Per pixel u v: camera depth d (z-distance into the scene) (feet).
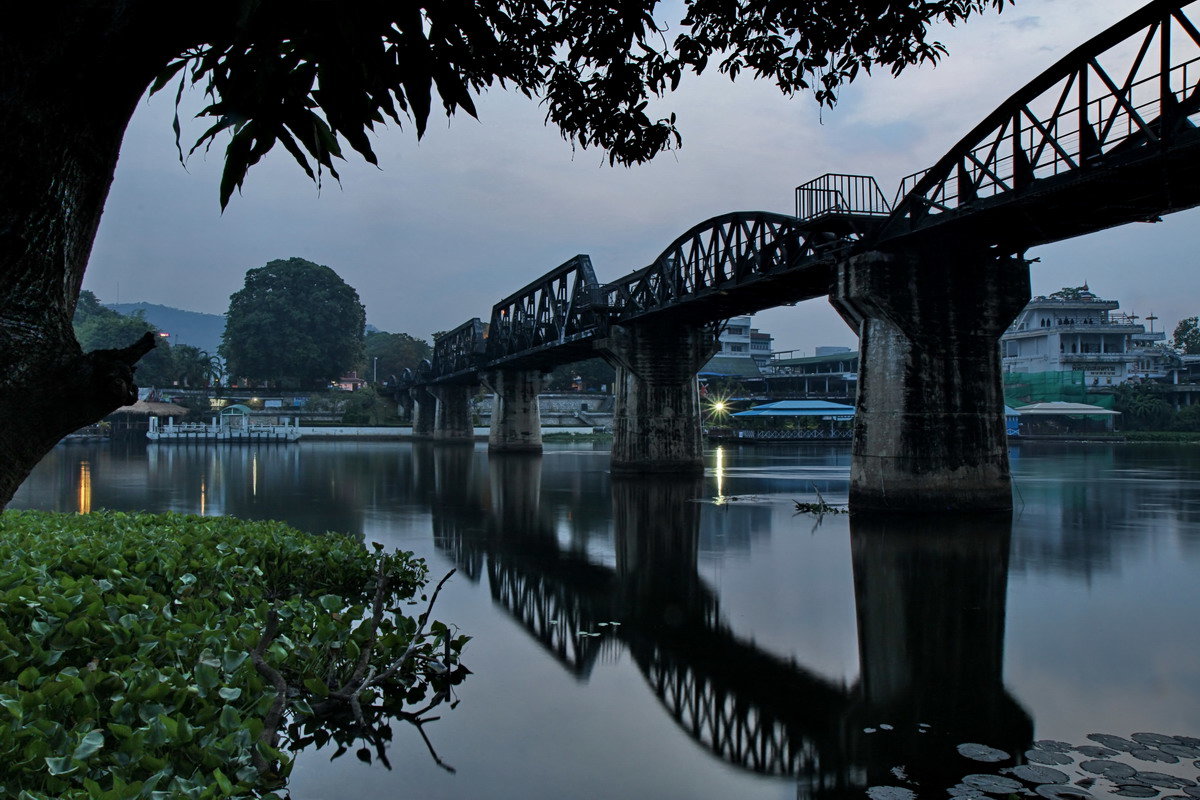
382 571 26.30
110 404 14.14
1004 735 24.67
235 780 16.66
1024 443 240.73
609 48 27.71
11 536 37.88
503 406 215.72
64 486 115.65
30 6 12.92
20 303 13.44
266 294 361.10
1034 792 20.52
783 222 87.20
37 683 18.61
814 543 62.54
